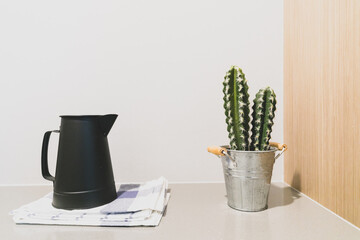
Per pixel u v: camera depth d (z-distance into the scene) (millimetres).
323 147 558
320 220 508
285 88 774
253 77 793
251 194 553
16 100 785
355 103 447
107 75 790
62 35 785
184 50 790
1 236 465
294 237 444
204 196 681
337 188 510
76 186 540
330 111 526
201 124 796
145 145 798
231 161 557
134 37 788
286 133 773
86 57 788
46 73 787
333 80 513
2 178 792
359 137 439
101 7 785
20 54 782
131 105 793
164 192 642
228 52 792
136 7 786
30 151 793
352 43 452
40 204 579
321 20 555
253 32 790
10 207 616
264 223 503
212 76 792
